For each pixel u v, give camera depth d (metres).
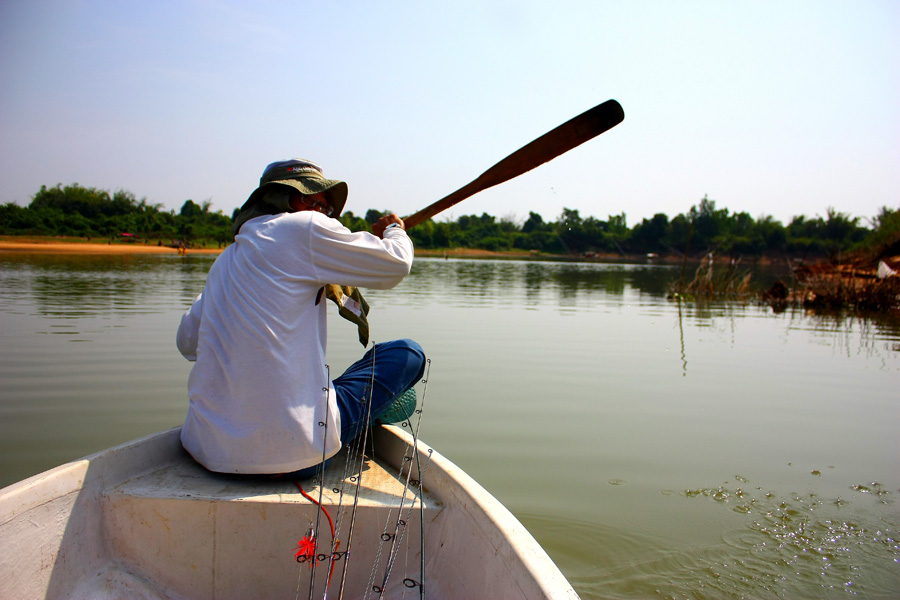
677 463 3.64
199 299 2.01
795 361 6.72
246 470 1.71
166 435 1.91
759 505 3.11
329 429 1.78
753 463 3.66
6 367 5.39
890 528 2.91
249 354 1.67
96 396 4.57
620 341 7.75
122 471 1.74
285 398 1.69
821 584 2.50
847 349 7.60
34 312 8.59
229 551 1.66
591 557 2.65
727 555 2.65
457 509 1.70
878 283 13.38
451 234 74.69
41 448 3.55
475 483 1.71
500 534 1.44
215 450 1.73
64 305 9.43
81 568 1.58
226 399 1.71
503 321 9.25
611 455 3.75
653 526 2.92
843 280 14.11
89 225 57.78
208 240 57.38
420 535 1.73
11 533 1.40
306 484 1.79
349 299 2.03
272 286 1.68
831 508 3.12
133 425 3.97
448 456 3.67
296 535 1.67
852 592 2.45
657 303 13.38
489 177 2.30
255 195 1.90
